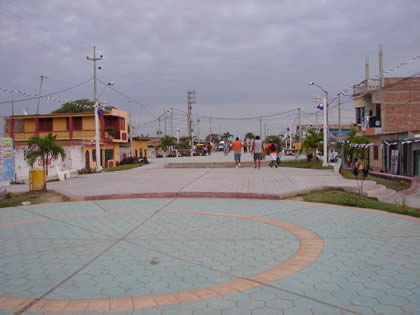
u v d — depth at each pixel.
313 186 11.41
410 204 11.48
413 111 29.66
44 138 19.42
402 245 5.59
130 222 7.57
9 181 18.83
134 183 13.70
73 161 29.23
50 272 4.61
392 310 3.39
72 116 33.72
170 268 4.69
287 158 31.81
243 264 4.81
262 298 3.72
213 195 10.70
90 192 11.61
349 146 26.88
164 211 8.71
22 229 7.16
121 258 5.14
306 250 5.40
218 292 3.89
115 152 36.97
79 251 5.53
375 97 29.94
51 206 9.84
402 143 23.16
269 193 10.37
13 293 3.95
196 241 6.01
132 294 3.88
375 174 25.59
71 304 3.64
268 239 6.07
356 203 9.19
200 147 68.69
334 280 4.18
